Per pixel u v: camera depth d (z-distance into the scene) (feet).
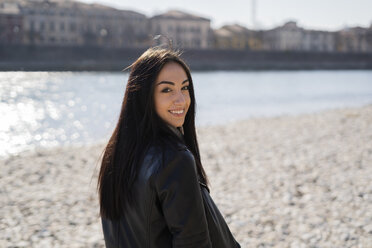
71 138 44.86
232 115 64.34
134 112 4.75
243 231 14.16
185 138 5.62
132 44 283.59
